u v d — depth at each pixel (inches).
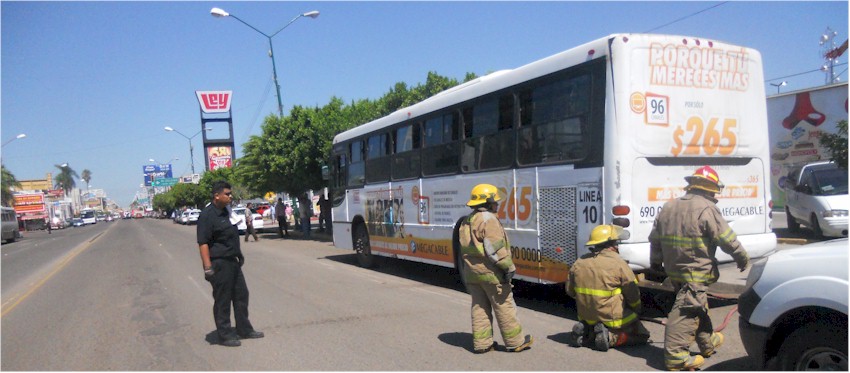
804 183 554.6
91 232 1972.2
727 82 289.3
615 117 265.1
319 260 636.7
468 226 239.0
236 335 276.1
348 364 236.5
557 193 297.1
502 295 238.8
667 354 209.2
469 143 369.7
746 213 292.4
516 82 326.0
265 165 1000.2
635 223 263.4
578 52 285.6
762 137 298.7
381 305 354.9
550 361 229.3
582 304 242.5
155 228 1942.7
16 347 288.5
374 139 504.7
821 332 162.6
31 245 1355.8
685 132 276.7
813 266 163.5
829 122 791.1
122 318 348.2
